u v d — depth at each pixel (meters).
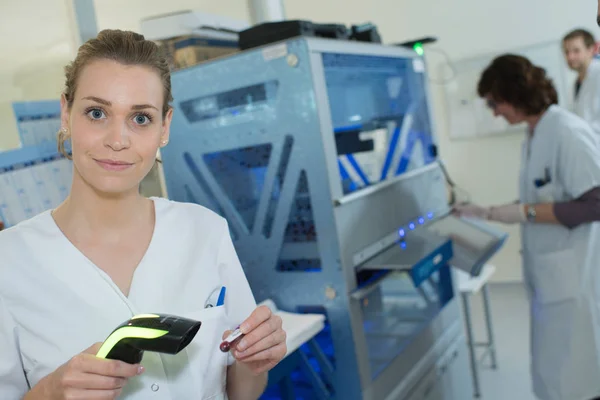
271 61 1.71
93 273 0.88
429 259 1.84
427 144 2.40
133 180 0.86
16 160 1.55
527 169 2.24
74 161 0.86
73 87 0.85
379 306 1.98
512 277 4.46
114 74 0.82
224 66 1.79
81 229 0.90
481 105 4.34
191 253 0.97
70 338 0.85
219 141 1.84
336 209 1.69
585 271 2.08
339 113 1.80
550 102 2.16
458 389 2.46
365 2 4.58
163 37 1.98
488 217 2.24
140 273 0.91
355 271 1.77
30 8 1.94
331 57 1.78
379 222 1.92
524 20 4.17
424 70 2.38
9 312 0.85
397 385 1.96
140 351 0.77
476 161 4.43
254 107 1.77
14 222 1.53
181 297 0.94
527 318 3.88
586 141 2.01
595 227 2.09
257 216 1.82
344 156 1.81
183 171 1.93
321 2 4.70
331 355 1.81
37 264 0.87
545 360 2.21
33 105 1.63
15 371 0.85
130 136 0.84
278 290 1.83
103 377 0.73
